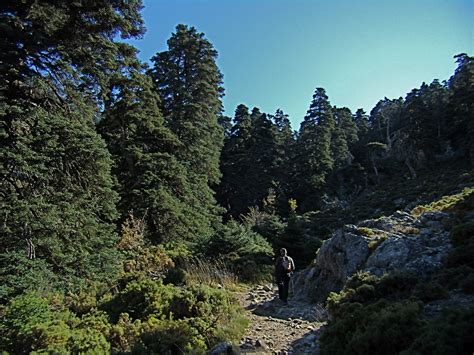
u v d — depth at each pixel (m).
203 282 11.61
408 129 49.25
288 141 59.59
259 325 8.06
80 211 11.47
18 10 12.09
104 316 7.28
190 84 28.12
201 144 26.45
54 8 11.85
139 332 6.61
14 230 9.80
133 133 19.31
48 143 11.02
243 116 53.72
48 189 11.00
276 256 17.20
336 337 5.37
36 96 12.23
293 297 11.62
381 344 4.64
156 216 17.61
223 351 5.94
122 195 17.23
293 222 18.72
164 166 18.73
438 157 47.50
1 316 6.60
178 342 6.25
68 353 5.46
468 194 12.47
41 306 6.63
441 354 3.81
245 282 13.70
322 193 48.56
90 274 10.63
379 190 44.56
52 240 10.16
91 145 11.93
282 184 49.09
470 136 42.12
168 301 7.88
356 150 61.28
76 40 13.10
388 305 5.59
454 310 4.55
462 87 47.69
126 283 9.98
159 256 13.41
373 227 11.99
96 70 13.66
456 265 7.59
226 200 44.41
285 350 6.41
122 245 14.05
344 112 65.56
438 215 11.41
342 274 10.66
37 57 12.48
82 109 13.41
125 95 18.17
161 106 27.77
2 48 11.52
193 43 28.53
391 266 9.05
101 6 12.64
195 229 19.52
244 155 48.38
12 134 10.70
